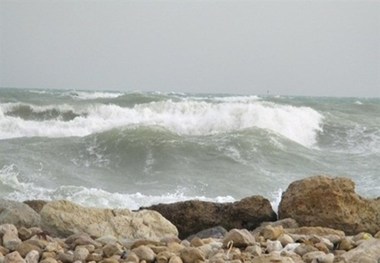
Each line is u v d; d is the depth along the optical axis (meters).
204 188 14.16
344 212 7.82
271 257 5.10
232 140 18.73
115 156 17.81
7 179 13.72
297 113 24.25
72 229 6.66
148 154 17.69
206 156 17.55
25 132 22.47
